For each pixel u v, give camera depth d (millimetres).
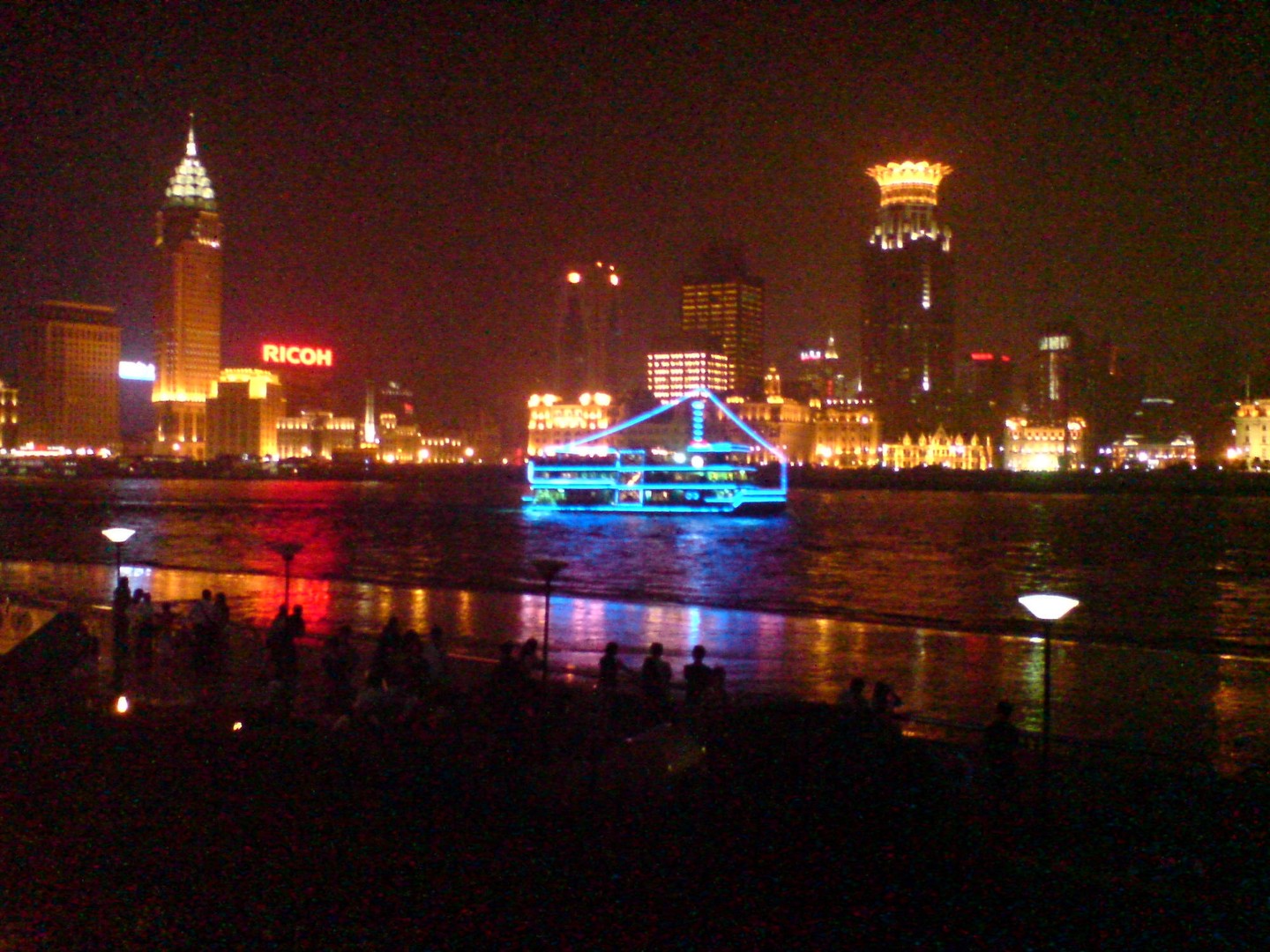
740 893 9828
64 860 10375
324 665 19391
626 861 10516
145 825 11430
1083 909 9945
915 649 32906
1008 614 52719
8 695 18391
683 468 186875
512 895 9711
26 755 14258
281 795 12547
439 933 8930
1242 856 12516
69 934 8797
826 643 33875
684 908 9508
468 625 37438
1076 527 147250
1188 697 25969
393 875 10109
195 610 24609
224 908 9336
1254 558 97688
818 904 9656
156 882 9867
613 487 184750
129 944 8648
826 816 11336
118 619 23047
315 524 141250
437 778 13281
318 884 9867
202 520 146625
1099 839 13102
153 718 17125
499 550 99938
